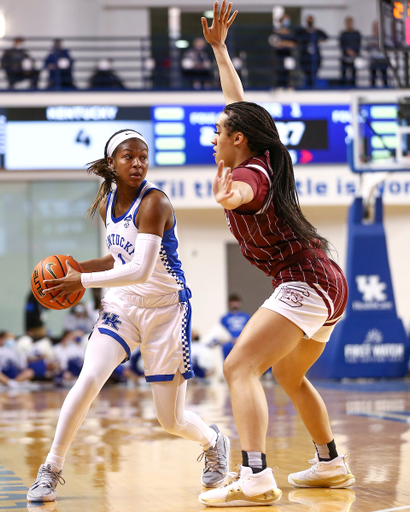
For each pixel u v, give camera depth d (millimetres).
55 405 7422
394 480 2930
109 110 11609
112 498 2678
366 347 9375
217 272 12609
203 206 11766
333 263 2633
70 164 11586
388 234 12977
